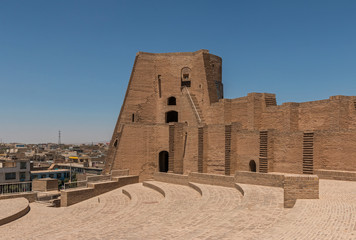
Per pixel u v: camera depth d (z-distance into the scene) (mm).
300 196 18859
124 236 14484
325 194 20750
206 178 34000
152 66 54750
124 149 49188
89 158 133875
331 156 31766
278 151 36281
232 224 15148
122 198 35844
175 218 18734
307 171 33094
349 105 34406
